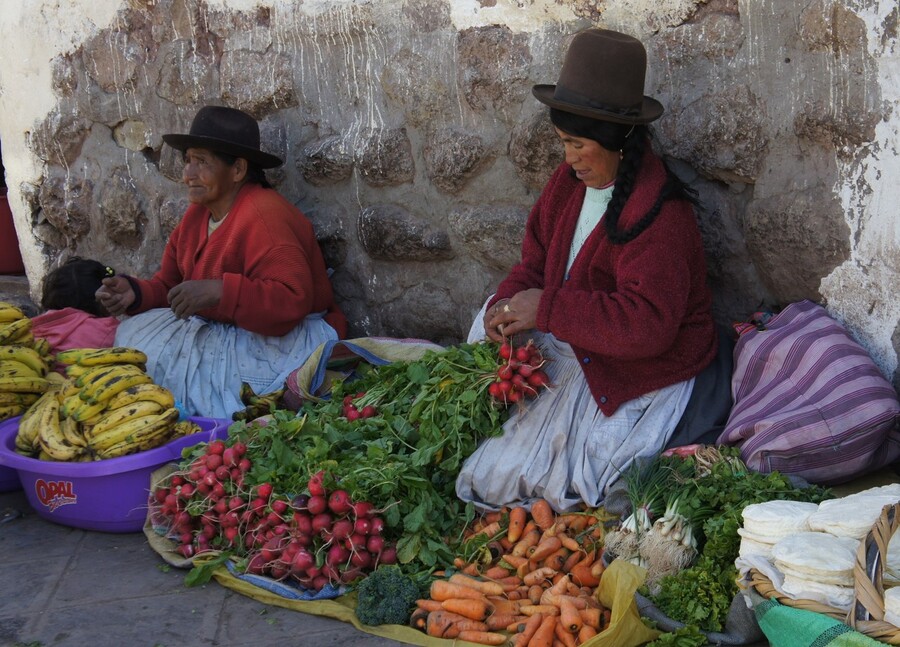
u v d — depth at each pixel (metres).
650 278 3.10
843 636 2.21
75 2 5.20
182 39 4.90
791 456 3.00
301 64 4.56
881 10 2.97
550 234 3.58
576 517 3.15
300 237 4.29
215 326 4.28
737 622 2.59
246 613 2.97
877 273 3.14
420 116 4.22
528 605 2.84
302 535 3.04
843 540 2.43
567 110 3.13
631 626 2.61
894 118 3.00
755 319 3.40
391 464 3.17
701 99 3.48
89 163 5.43
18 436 3.72
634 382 3.28
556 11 3.75
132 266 5.42
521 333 3.54
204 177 4.20
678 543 2.82
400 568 3.07
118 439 3.50
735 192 3.53
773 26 3.25
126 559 3.38
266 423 3.64
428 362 3.71
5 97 5.65
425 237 4.33
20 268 6.35
